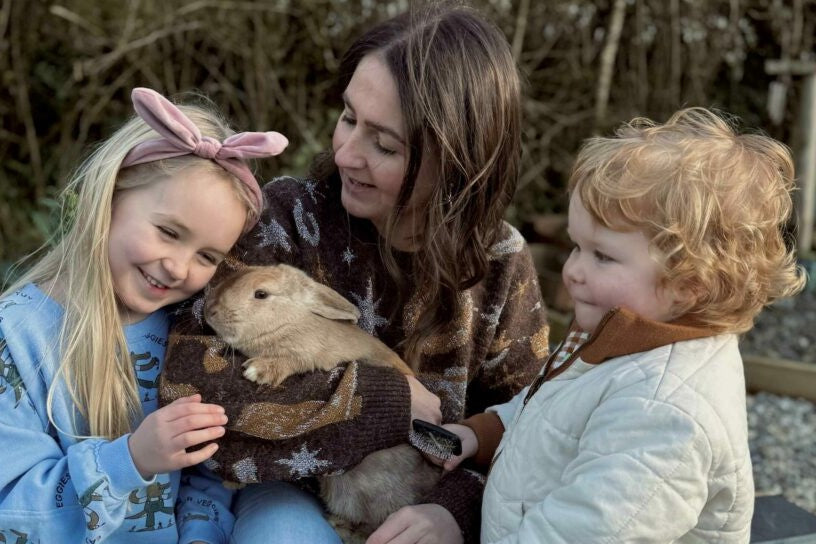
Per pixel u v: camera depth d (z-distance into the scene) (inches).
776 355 216.1
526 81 107.7
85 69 220.7
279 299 82.7
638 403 63.7
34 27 222.7
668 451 61.7
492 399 102.4
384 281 91.4
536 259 243.3
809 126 270.2
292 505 81.8
